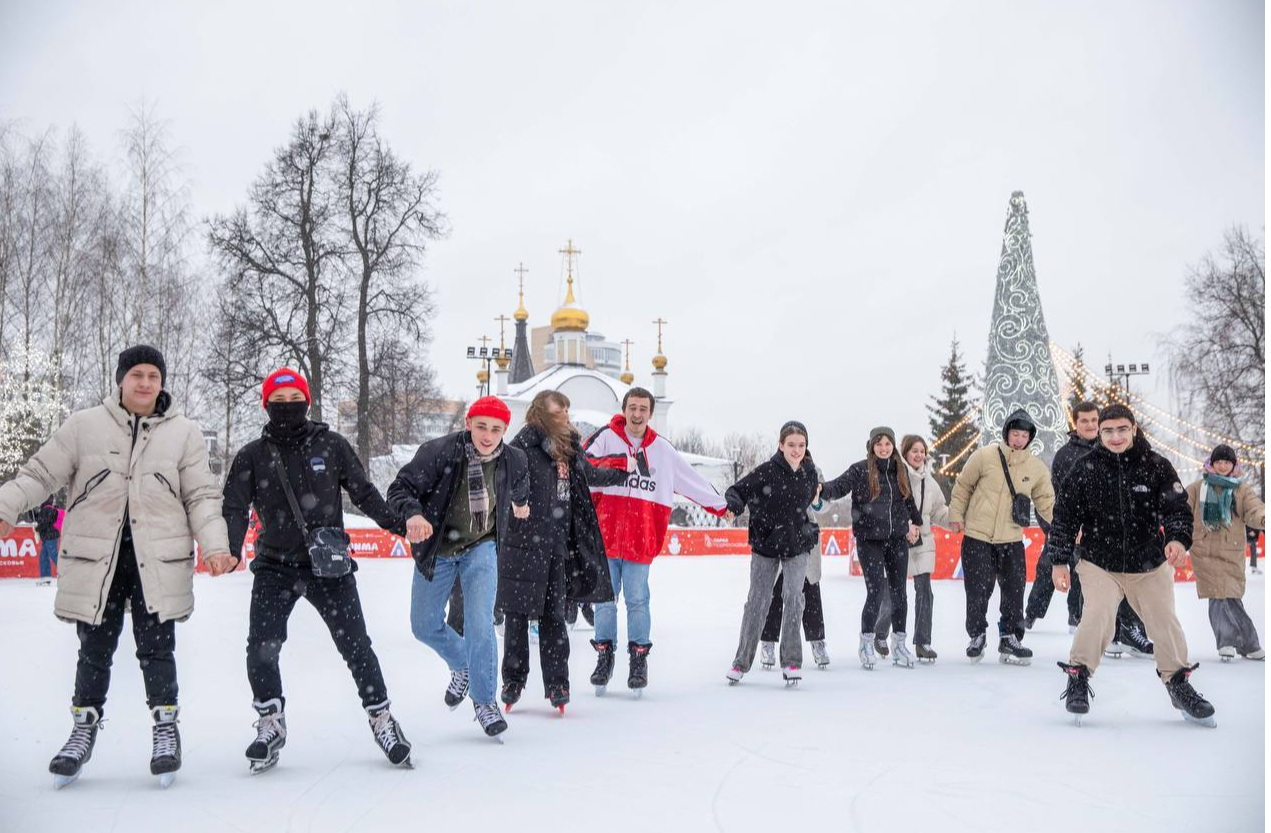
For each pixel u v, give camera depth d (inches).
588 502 254.2
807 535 290.5
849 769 189.2
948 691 279.0
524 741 214.7
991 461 345.1
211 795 173.6
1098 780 180.9
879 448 330.0
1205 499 342.0
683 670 319.9
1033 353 796.6
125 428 187.6
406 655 343.6
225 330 1211.9
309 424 197.9
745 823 155.6
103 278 1171.9
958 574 729.0
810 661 344.8
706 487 289.9
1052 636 414.0
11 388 1107.9
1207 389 1315.2
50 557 724.0
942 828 152.6
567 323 2135.8
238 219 1234.0
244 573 811.4
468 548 221.9
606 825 154.7
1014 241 804.6
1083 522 243.8
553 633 245.1
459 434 222.7
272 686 191.5
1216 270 1344.7
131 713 246.5
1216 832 149.9
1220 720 237.8
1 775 187.9
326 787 177.9
